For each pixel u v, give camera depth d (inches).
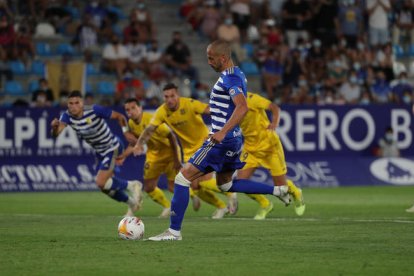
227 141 1085.8
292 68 2906.0
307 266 877.8
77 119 1509.6
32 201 1964.8
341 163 2502.5
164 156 1556.3
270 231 1206.9
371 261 910.4
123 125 1528.1
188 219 1449.3
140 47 2888.8
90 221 1401.3
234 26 3061.0
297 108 2460.6
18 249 1002.1
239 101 1050.1
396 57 3282.5
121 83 2706.7
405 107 2573.8
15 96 2736.2
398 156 2564.0
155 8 3179.1
